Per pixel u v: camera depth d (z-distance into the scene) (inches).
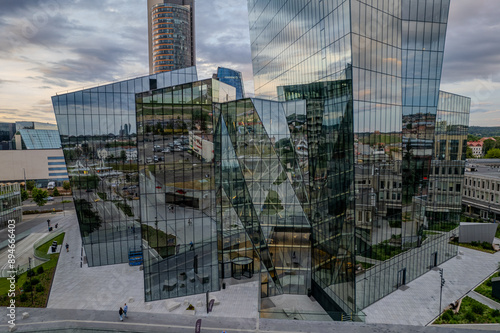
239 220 1563.7
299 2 1576.0
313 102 1466.5
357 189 1198.3
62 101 1662.2
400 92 1352.1
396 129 1344.7
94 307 1279.5
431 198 1752.0
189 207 1392.7
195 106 1375.5
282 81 1856.5
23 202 3779.5
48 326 1140.5
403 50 1466.5
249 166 1546.5
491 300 1384.1
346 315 1236.5
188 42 6835.6
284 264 1562.5
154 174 1344.7
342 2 1166.3
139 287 1466.5
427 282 1563.7
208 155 1409.9
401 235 1454.2
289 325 1146.0
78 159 1699.1
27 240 2284.7
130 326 1141.1
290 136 1535.4
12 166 4392.2
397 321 1214.3
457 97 1824.6
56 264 1763.0
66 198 4040.4
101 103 1708.9
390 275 1430.9
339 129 1256.2
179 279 1384.1
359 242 1221.7
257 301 1336.1
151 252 1338.6
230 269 1576.0
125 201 1775.3
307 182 1542.8
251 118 1526.8
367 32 1192.8
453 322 1196.5
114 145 1743.4
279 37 1889.8
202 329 1119.0
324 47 1330.0
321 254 1454.2
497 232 2383.1
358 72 1159.6
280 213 1552.7
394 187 1363.2
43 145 5073.8
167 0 6983.3
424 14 1466.5
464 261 1836.9
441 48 1508.4
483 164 3681.1
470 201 2827.3
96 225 1738.4
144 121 1326.3
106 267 1722.4
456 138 1831.9
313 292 1537.9
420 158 1545.3
